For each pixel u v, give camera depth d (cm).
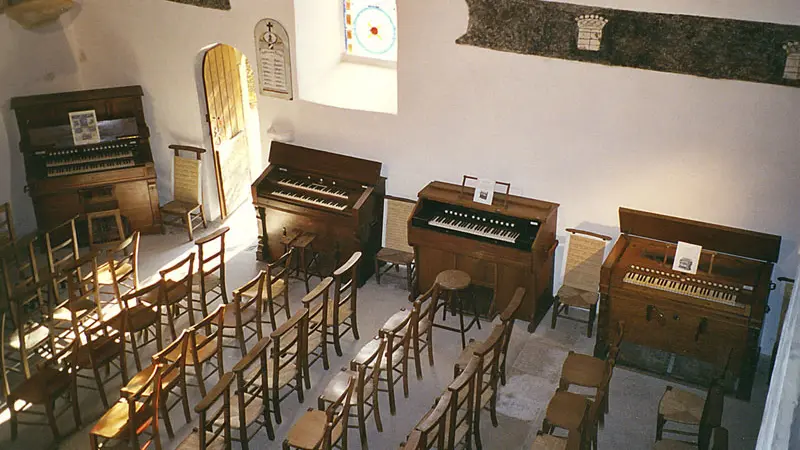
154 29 1156
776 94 841
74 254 1045
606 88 921
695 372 934
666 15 858
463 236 996
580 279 1004
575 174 980
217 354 874
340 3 1112
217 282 1017
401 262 1071
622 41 890
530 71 954
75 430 856
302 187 1105
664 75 884
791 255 903
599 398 741
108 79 1220
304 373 898
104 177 1167
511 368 948
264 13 1071
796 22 802
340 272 906
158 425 855
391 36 1108
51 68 1184
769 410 364
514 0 927
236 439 791
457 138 1034
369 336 1002
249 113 1425
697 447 739
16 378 941
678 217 941
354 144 1104
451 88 1009
